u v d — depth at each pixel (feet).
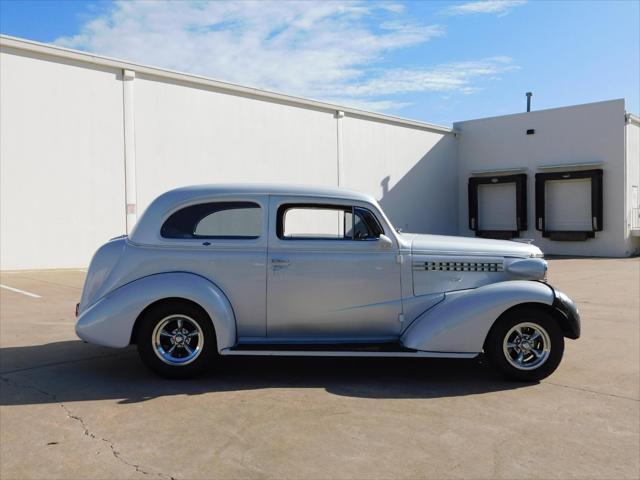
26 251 48.65
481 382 17.35
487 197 90.33
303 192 17.67
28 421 13.84
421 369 18.79
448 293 17.75
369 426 13.65
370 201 17.74
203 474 11.13
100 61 52.21
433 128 89.45
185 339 17.12
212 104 61.31
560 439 12.98
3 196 47.21
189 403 15.16
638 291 39.24
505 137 87.25
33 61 48.47
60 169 50.34
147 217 17.47
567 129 79.71
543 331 17.13
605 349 21.76
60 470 11.28
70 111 50.80
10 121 47.37
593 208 75.82
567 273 52.65
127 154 54.54
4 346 21.53
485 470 11.40
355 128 78.18
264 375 17.90
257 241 17.31
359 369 18.74
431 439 12.91
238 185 17.85
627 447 12.57
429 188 89.45
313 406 15.02
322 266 17.34
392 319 17.69
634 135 77.30
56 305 31.53
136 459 11.78
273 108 67.51
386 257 17.56
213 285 17.03
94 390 16.21
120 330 16.67
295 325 17.49
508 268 18.07
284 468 11.41
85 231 52.01
